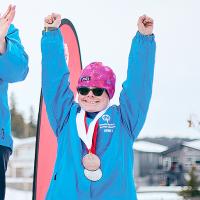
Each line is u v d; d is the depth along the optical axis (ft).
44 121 23.25
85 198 19.39
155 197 108.88
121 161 19.85
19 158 154.81
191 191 116.67
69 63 24.58
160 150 176.76
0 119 21.81
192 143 155.74
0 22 20.98
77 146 19.94
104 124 20.24
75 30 25.36
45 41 20.97
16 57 21.67
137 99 20.45
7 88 22.58
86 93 20.29
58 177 19.83
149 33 20.44
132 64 20.48
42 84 21.13
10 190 134.00
